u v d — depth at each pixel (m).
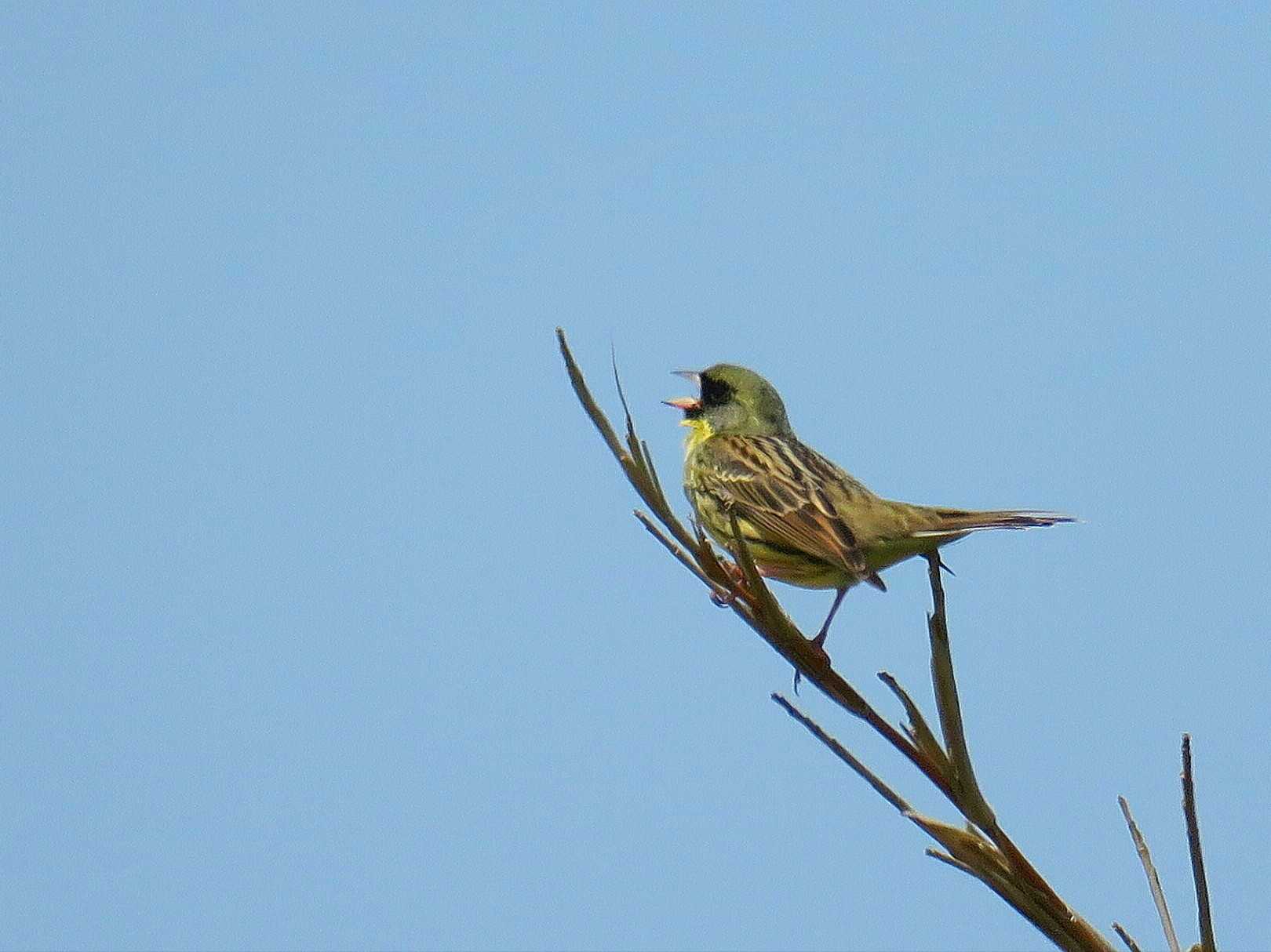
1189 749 6.04
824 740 6.61
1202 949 6.14
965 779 6.54
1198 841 6.07
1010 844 6.50
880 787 6.64
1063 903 6.54
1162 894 6.54
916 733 6.59
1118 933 6.48
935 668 6.54
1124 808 6.81
